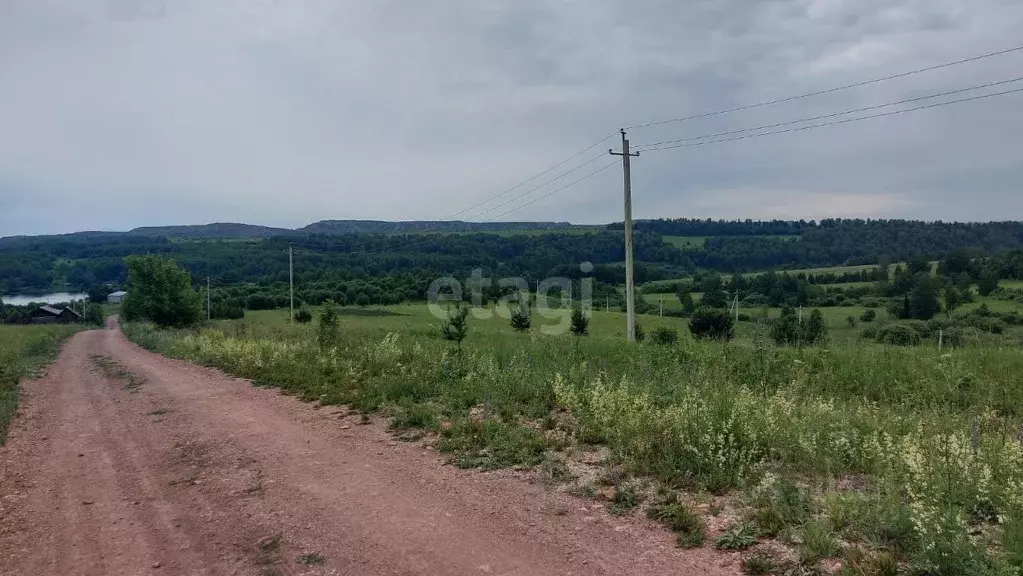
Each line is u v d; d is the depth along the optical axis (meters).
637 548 3.87
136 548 4.38
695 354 10.68
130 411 10.27
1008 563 3.12
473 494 5.06
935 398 7.25
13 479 6.28
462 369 10.52
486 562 3.81
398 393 9.23
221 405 10.07
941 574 3.12
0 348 24.09
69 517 5.09
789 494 4.27
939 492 3.76
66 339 46.28
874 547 3.52
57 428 9.10
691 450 5.22
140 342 34.06
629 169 22.03
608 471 5.32
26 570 4.06
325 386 10.63
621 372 9.43
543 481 5.25
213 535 4.54
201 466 6.44
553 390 8.25
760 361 9.24
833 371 9.05
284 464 6.30
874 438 4.89
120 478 6.21
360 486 5.45
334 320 17.58
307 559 4.01
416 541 4.19
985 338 11.83
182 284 44.19
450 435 6.85
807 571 3.37
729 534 3.90
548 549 3.94
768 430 5.45
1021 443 4.53
